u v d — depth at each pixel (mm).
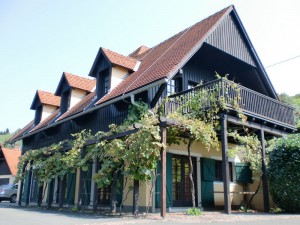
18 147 41094
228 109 9883
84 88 17438
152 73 11586
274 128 12758
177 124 8695
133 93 10805
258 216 8352
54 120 17141
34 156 14656
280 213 9812
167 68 10805
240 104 10836
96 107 12484
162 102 10688
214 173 12906
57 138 17141
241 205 13062
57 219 7516
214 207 12422
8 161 29906
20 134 22750
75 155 11086
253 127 11430
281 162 10172
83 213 9570
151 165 8352
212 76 14648
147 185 10195
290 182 9789
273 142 11609
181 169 11906
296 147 9906
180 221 6965
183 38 14609
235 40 14023
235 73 15680
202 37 12023
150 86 10219
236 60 14211
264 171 11039
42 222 6777
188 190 11930
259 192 13055
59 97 21562
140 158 8391
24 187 19781
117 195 11375
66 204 14195
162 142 8305
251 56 14789
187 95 10977
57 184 15672
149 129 8234
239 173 13469
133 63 14758
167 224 6320
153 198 10070
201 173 12398
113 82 13609
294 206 9836
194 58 13805
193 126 9047
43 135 19125
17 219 7602
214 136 9641
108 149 9453
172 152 11422
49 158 13023
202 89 10578
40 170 13570
